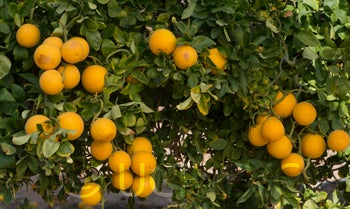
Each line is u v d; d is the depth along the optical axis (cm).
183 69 235
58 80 220
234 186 289
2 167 231
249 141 267
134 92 239
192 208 271
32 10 225
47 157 220
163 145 265
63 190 299
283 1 254
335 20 253
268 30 247
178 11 244
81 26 227
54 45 221
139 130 241
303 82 256
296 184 276
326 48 241
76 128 224
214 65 237
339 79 243
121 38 236
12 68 237
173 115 276
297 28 245
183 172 266
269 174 261
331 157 292
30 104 239
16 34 227
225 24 237
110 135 225
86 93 235
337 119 257
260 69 248
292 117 256
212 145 269
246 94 249
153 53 235
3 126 231
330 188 369
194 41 235
